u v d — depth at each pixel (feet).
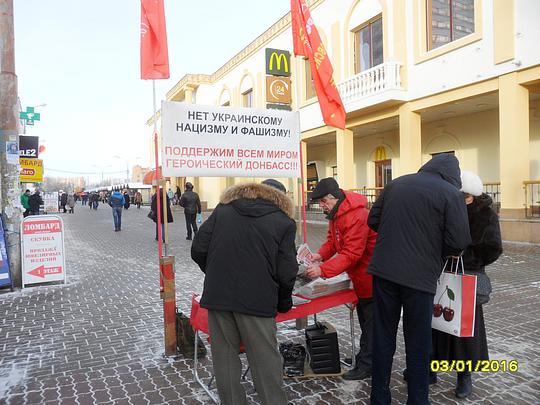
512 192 36.01
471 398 10.66
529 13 34.12
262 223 8.55
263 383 8.61
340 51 55.16
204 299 8.77
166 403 10.71
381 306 9.66
